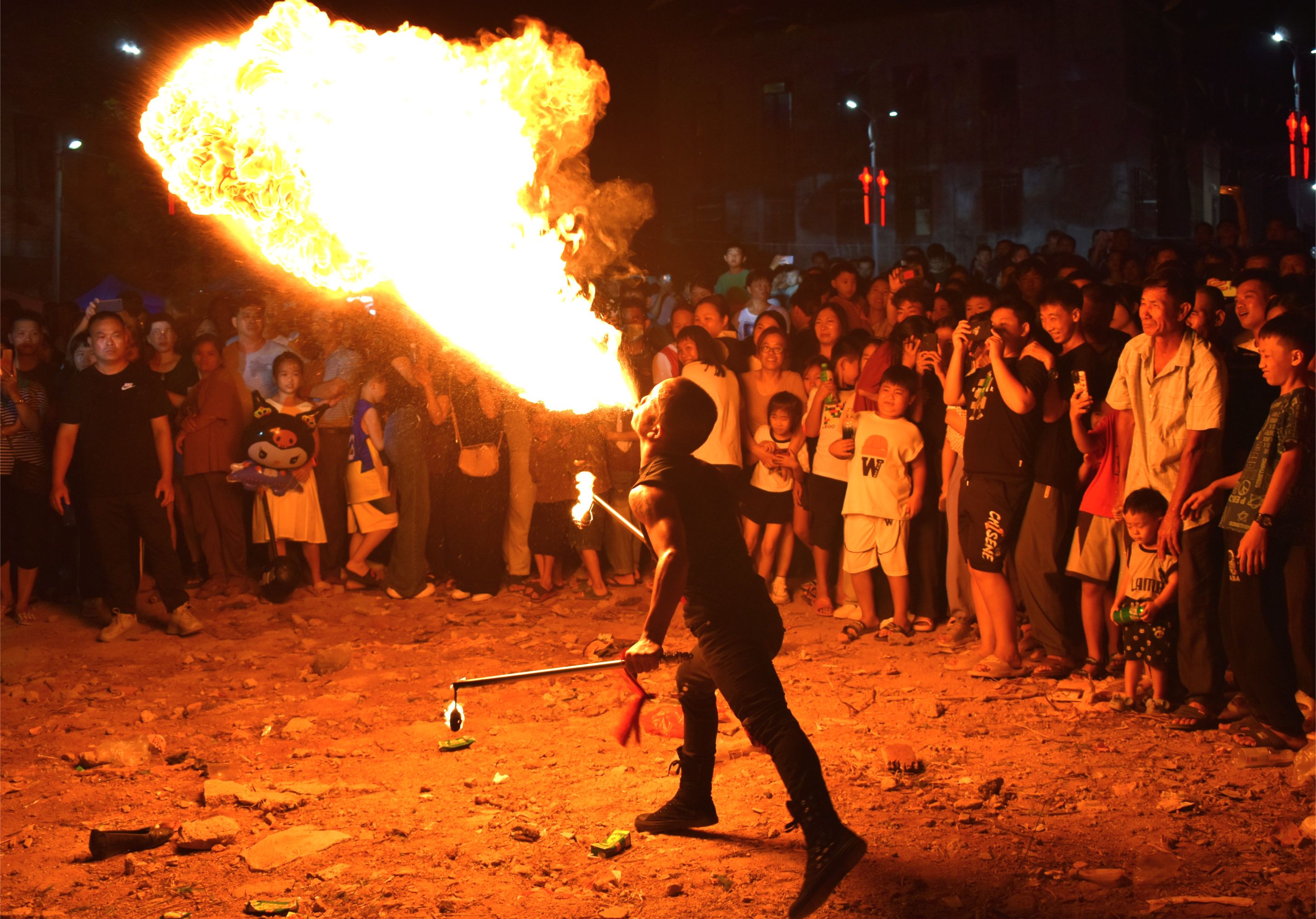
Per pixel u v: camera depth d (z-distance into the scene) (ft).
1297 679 16.90
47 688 21.68
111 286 57.47
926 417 24.53
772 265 49.14
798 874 12.55
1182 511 17.39
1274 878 11.99
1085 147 95.35
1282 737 16.16
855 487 24.30
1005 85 98.53
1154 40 98.84
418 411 28.35
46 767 17.31
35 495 26.32
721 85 107.86
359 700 20.43
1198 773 15.33
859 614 25.79
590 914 11.76
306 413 28.32
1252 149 106.22
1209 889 11.86
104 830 14.01
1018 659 20.72
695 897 12.05
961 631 23.53
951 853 12.91
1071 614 21.06
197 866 13.41
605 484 28.60
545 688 20.76
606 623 26.08
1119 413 18.94
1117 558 19.79
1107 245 42.01
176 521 29.60
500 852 13.37
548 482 28.07
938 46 100.17
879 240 103.14
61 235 93.09
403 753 17.42
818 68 104.53
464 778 16.10
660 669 21.83
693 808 13.75
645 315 29.35
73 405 24.49
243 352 29.71
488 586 28.48
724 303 29.27
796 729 11.89
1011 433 20.16
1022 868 12.49
